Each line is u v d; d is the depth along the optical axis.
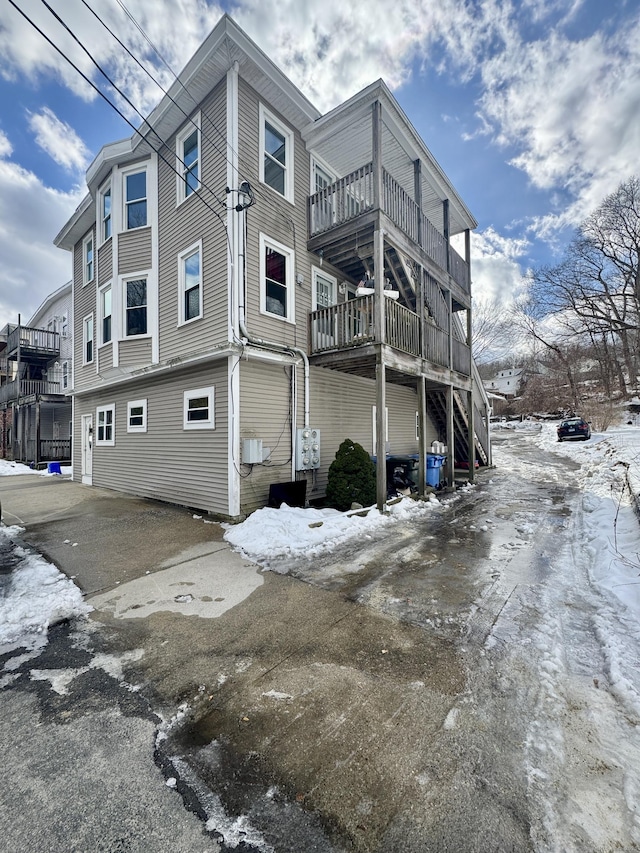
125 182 9.30
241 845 1.45
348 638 3.01
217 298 7.11
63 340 19.05
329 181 9.48
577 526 6.29
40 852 1.43
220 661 2.71
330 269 9.09
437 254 9.70
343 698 2.31
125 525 6.41
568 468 13.50
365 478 7.55
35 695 2.33
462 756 1.86
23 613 3.31
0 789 1.69
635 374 29.53
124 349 9.10
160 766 1.82
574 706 2.21
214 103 7.25
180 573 4.35
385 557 4.91
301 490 7.39
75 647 2.88
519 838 1.46
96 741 1.98
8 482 12.36
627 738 1.97
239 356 6.84
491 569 4.48
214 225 7.18
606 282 27.48
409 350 8.24
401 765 1.82
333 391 9.07
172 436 8.25
